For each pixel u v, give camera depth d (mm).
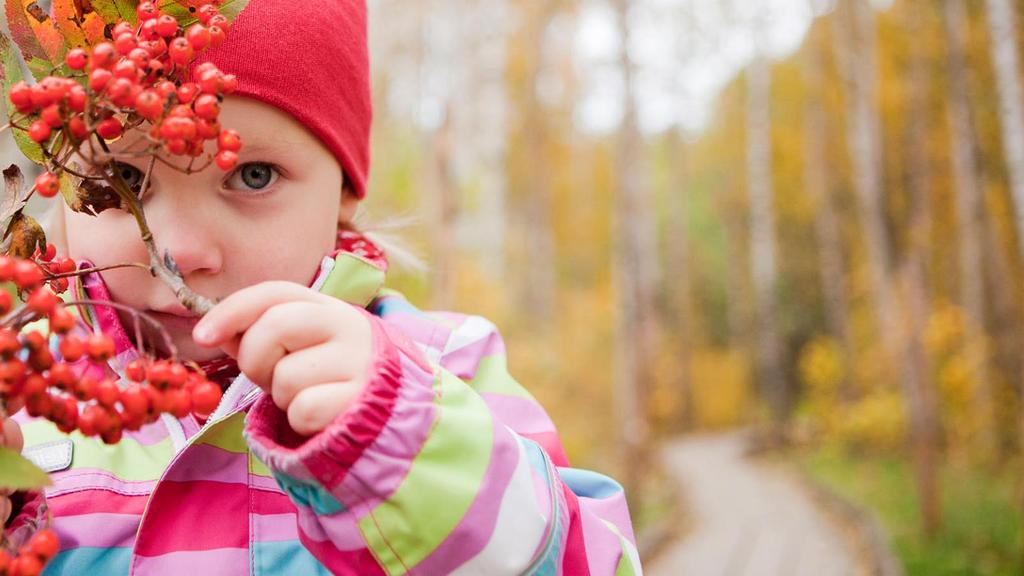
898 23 13656
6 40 705
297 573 888
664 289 23219
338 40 1027
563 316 17484
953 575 6422
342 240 1191
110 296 917
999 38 7809
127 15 715
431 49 9984
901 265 14750
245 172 931
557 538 782
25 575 579
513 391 1154
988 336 11141
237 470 926
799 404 19844
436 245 8648
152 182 859
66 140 708
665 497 9961
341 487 678
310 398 661
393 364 705
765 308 17641
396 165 8195
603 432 12172
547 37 17578
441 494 702
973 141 11859
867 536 7648
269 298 679
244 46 906
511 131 18875
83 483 929
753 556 7332
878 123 13750
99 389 591
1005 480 9109
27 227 724
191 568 872
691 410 20016
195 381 616
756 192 17766
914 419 8875
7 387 567
